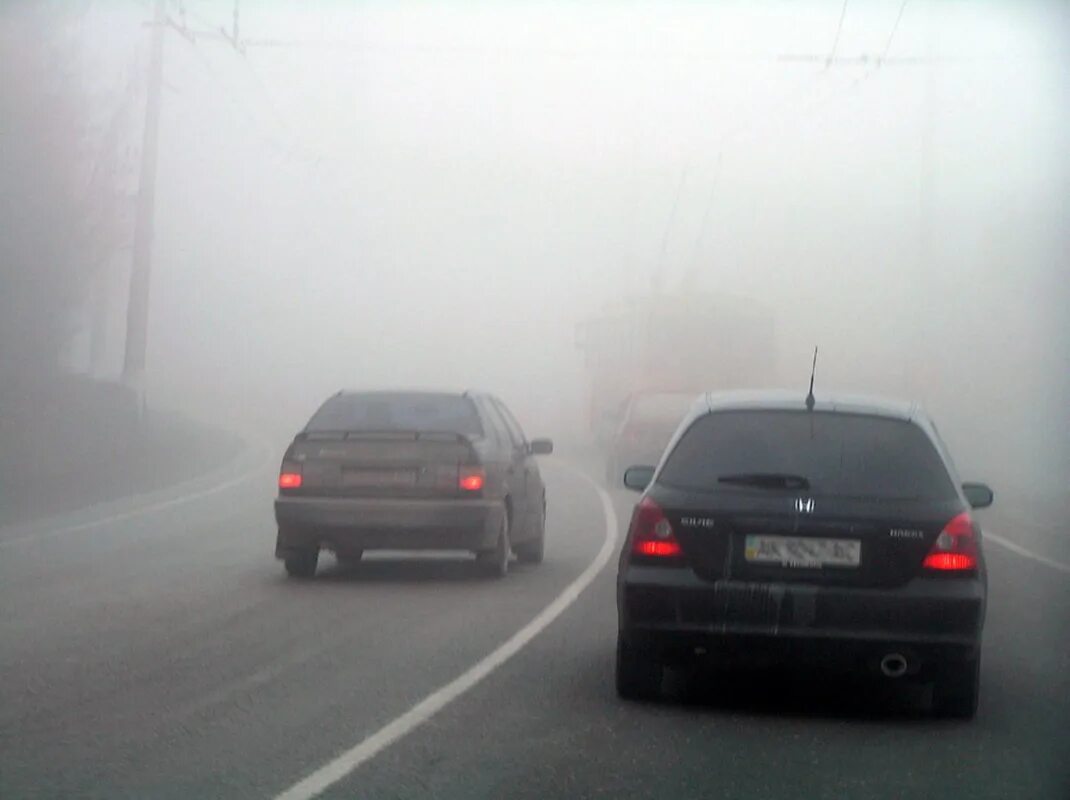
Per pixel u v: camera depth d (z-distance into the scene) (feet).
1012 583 49.83
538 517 52.16
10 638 36.06
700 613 26.91
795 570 26.91
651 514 27.53
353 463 45.01
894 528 26.84
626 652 29.07
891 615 26.58
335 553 50.37
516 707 28.81
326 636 36.58
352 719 27.61
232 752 25.05
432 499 44.78
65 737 26.02
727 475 27.63
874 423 28.17
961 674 27.58
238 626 38.01
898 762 25.17
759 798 22.85
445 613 40.34
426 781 23.45
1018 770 24.67
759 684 31.58
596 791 23.07
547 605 41.91
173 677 31.35
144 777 23.47
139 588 44.98
